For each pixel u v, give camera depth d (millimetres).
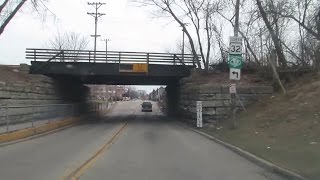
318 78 27938
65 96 47594
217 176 12297
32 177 11711
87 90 64375
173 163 14852
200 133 27750
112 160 15492
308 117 20656
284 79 32250
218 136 24016
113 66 42062
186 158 16219
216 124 30562
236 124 25812
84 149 19000
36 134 26453
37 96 36500
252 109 29672
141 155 17047
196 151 18500
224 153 17750
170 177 12086
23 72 38750
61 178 11523
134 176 12180
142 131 30719
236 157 16453
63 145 20750
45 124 29406
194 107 34250
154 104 127375
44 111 30547
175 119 49250
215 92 32156
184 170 13336
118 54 42062
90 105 56656
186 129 32812
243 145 18812
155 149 19250
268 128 21953
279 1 32531
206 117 32125
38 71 40875
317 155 13836
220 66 41125
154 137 25641
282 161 13719
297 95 26141
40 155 16781
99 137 25453
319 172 11281
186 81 40750
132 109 89188
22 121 29109
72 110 41250
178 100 48125
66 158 15836
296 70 32031
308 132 18062
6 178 11570
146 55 42500
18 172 12555
